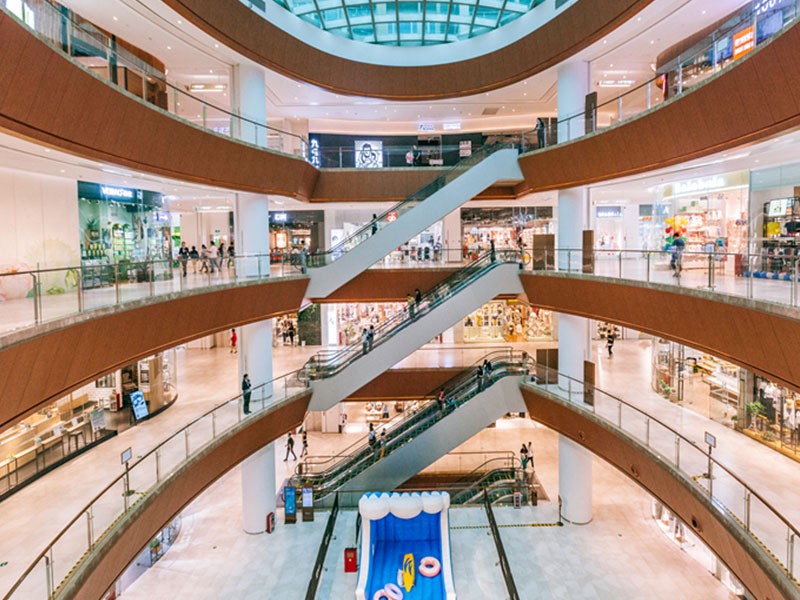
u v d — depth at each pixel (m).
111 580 9.23
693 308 10.39
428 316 17.92
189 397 20.42
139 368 18.19
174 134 11.52
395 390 22.28
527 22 16.53
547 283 16.17
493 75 18.09
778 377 8.80
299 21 16.64
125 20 12.62
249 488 17.02
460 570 15.02
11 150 10.06
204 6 12.74
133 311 10.16
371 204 23.30
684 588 13.89
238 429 14.27
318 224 28.61
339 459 20.80
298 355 27.39
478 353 23.98
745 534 8.81
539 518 17.83
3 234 12.55
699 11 12.20
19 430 13.57
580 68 15.67
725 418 15.43
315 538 16.89
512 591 12.23
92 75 8.57
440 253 22.61
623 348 27.61
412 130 25.16
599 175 14.58
